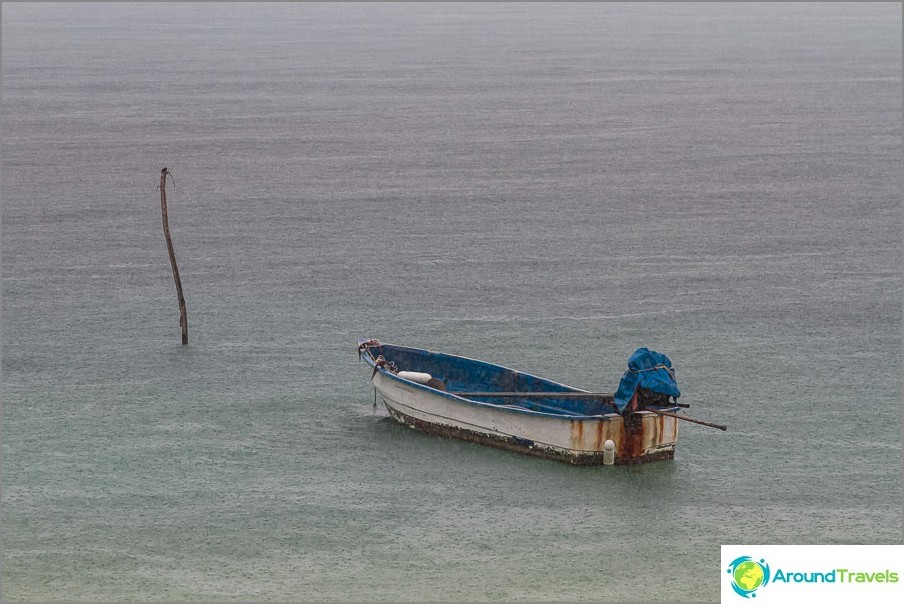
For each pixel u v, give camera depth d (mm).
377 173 88250
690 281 56062
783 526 30953
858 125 114875
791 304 52031
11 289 54281
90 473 34219
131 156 96625
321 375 42656
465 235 66500
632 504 31969
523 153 98188
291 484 33406
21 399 40250
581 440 33469
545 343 46375
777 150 99875
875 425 38031
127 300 52438
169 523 31031
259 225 69562
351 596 27188
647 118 120750
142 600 26953
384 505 31969
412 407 36938
